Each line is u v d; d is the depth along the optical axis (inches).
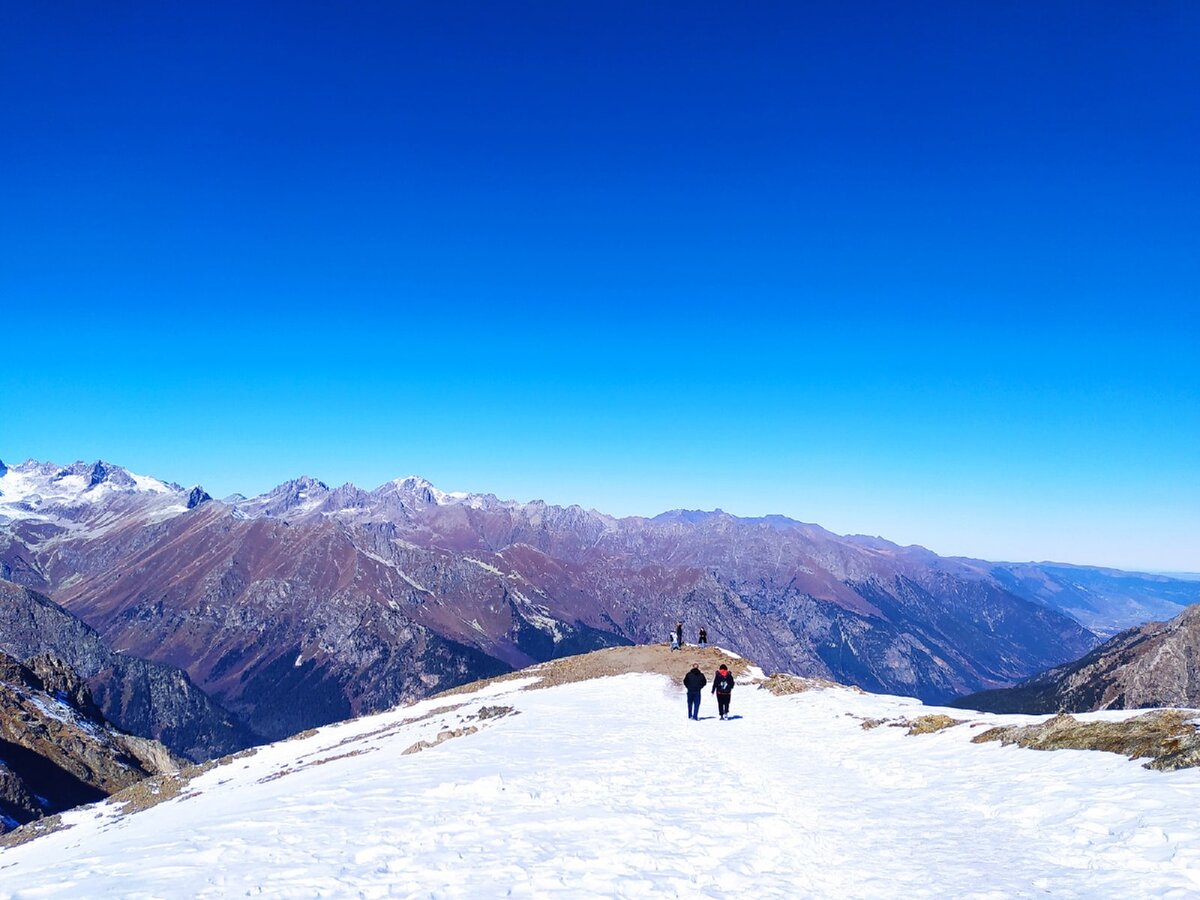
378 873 568.4
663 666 2581.2
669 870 575.2
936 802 751.7
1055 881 502.9
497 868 576.7
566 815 739.4
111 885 560.7
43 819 2107.5
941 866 560.4
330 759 1802.4
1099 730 858.1
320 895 520.4
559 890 529.0
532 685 2679.6
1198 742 706.8
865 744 1103.0
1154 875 482.9
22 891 581.3
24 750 3292.3
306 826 723.4
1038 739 906.1
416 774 1002.1
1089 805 634.8
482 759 1084.5
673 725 1456.7
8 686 3870.6
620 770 965.8
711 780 905.5
